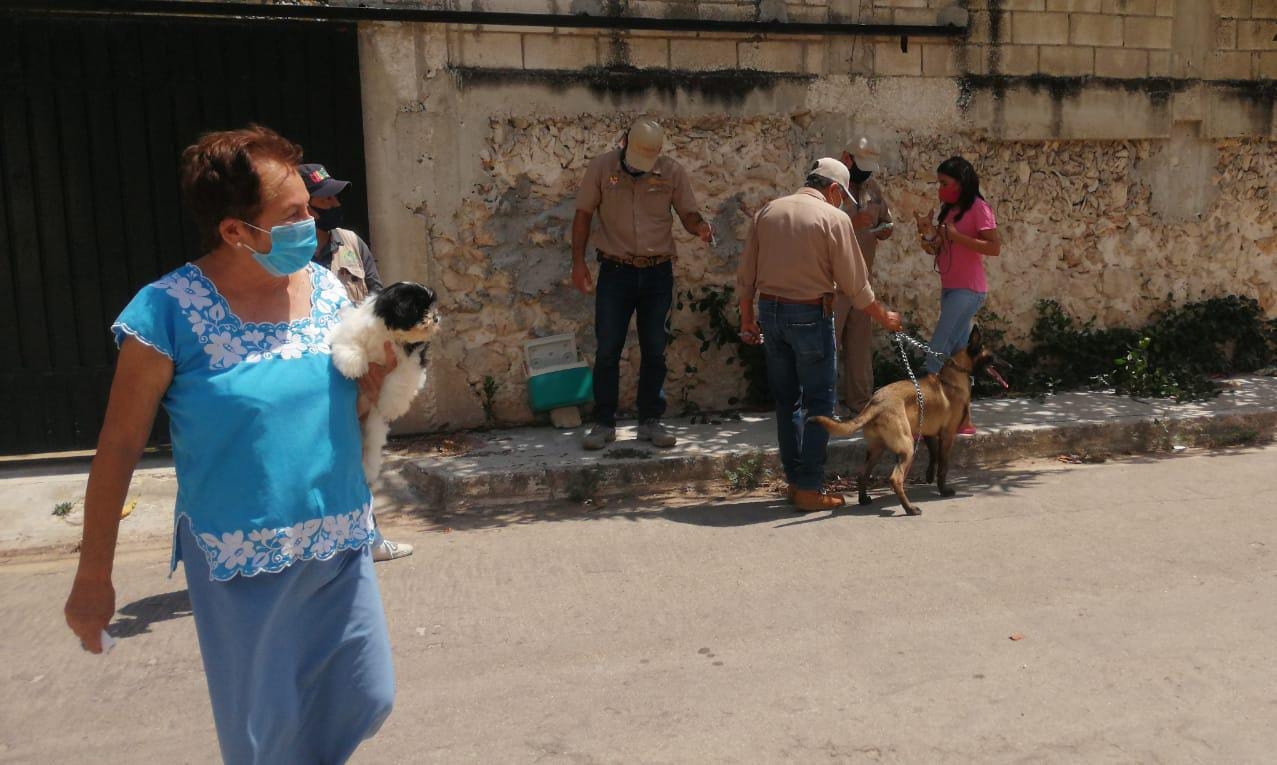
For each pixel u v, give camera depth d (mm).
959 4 8297
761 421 7844
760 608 4727
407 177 7309
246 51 6875
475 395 7680
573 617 4684
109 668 4324
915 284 8539
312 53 6996
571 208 7691
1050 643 4305
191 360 2346
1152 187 9078
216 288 2412
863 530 5793
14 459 6824
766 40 7922
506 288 7641
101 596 2324
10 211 6598
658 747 3572
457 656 4316
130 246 6824
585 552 5527
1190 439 7723
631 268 6902
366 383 2631
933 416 6262
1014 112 8547
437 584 5125
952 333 7363
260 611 2377
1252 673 4020
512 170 7535
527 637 4484
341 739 2613
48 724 3875
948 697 3867
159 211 6844
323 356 2520
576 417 7734
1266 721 3666
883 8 8148
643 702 3891
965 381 6395
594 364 7465
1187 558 5254
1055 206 8859
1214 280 9367
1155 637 4344
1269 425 7914
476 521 6164
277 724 2424
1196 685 3930
